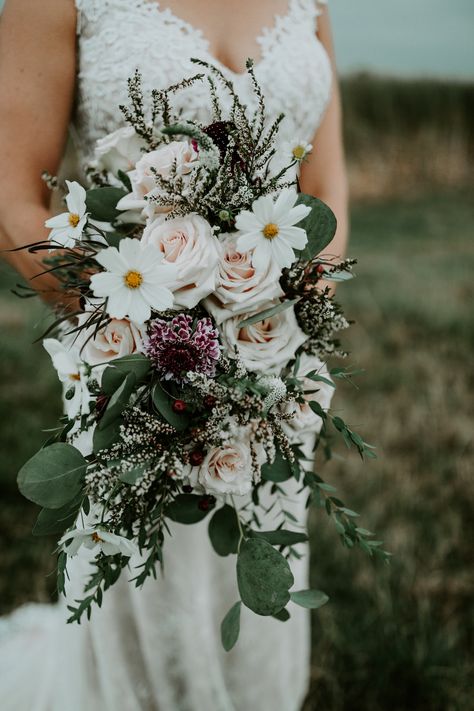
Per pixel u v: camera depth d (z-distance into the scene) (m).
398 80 13.02
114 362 1.04
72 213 1.12
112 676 1.77
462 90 12.75
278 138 1.61
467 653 2.30
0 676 2.07
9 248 1.44
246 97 1.54
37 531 1.14
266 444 1.09
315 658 2.28
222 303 1.11
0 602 2.46
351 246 7.89
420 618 2.35
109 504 1.11
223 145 1.15
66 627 1.82
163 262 1.06
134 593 1.72
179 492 1.20
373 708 2.14
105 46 1.45
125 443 1.09
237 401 1.06
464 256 7.23
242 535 1.22
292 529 1.81
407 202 11.45
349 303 5.41
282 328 1.15
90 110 1.50
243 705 1.94
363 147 12.89
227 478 1.10
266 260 1.07
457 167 12.90
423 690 2.14
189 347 1.07
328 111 1.81
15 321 4.84
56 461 1.08
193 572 1.72
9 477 3.02
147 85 1.46
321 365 1.26
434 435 3.51
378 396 3.92
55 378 3.96
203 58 1.49
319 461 3.22
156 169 1.13
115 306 1.03
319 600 1.24
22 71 1.42
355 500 2.96
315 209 1.18
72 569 1.71
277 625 1.91
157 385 1.09
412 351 4.55
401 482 3.12
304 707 2.17
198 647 1.77
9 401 3.72
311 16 1.70
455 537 2.78
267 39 1.58
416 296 5.53
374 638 2.30
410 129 12.83
